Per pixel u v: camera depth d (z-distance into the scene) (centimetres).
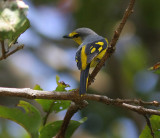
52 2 1423
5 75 1407
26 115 547
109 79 1353
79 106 534
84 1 1343
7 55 444
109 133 1180
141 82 1366
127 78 1382
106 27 1369
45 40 1532
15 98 1298
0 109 539
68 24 1429
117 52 1427
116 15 1367
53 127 556
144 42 1459
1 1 439
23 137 1062
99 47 718
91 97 527
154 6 1353
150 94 1286
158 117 566
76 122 566
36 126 548
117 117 1193
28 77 1441
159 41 1449
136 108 528
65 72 1466
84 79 595
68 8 1384
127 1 1356
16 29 435
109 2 1337
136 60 1434
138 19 1430
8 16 433
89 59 666
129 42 1455
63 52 1521
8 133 1078
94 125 1185
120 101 518
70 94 521
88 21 1373
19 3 437
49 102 570
